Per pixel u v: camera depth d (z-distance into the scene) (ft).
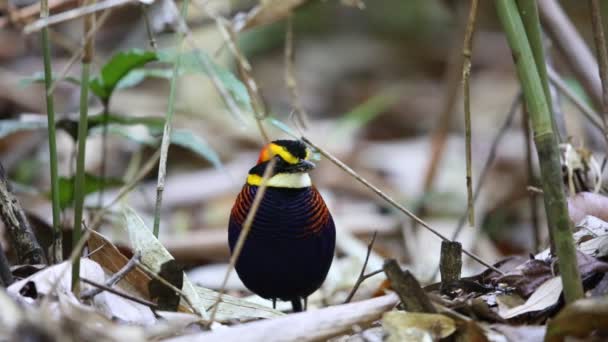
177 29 29.48
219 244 44.19
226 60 65.21
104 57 68.59
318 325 21.02
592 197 28.63
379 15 102.22
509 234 54.75
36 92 68.39
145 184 59.26
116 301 22.48
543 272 24.44
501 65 95.09
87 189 34.58
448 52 94.48
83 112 21.49
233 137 64.03
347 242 43.50
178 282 23.41
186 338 20.12
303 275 30.37
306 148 30.01
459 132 77.87
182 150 61.57
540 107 20.58
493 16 96.68
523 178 60.64
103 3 20.81
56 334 17.87
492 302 24.32
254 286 31.09
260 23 33.99
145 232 24.02
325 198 56.29
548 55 35.24
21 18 37.04
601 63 24.94
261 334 20.49
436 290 25.67
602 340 20.06
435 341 21.39
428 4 101.45
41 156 54.39
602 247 24.41
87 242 25.55
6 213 25.00
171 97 25.58
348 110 85.66
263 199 29.45
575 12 90.74
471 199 23.25
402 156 64.90
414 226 50.72
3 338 17.69
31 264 25.25
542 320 23.49
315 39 98.63
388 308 22.04
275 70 90.84
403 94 87.66
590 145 59.41
